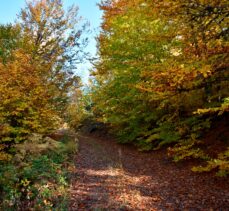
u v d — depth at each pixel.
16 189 7.38
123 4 16.80
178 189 9.31
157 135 14.95
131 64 15.47
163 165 12.83
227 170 9.62
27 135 13.44
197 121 12.90
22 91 13.52
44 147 12.40
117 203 7.94
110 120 19.67
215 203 7.97
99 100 20.25
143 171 12.12
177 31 11.61
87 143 21.86
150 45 15.05
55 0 18.58
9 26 17.44
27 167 8.85
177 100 12.02
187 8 9.56
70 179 10.11
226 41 9.71
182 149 11.61
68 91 18.30
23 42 17.16
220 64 9.66
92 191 8.98
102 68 18.94
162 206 7.84
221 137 12.48
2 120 12.39
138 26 15.86
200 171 9.80
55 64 17.58
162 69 10.52
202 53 10.02
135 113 17.56
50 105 16.39
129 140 20.45
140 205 7.87
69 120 26.30
